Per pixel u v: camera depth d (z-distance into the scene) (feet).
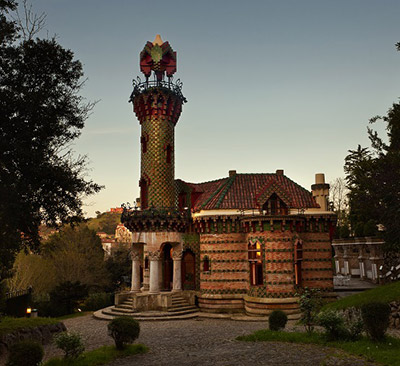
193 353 51.42
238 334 66.90
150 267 102.89
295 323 75.56
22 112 47.26
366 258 139.44
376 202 83.35
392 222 80.69
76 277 181.78
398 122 82.94
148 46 122.72
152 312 96.58
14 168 46.16
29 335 64.54
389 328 60.34
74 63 53.42
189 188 117.39
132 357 51.03
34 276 161.48
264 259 94.58
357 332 50.57
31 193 48.06
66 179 50.06
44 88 50.75
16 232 46.73
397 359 39.19
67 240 193.36
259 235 95.86
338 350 46.03
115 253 234.79
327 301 99.04
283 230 94.17
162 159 110.83
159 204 108.06
